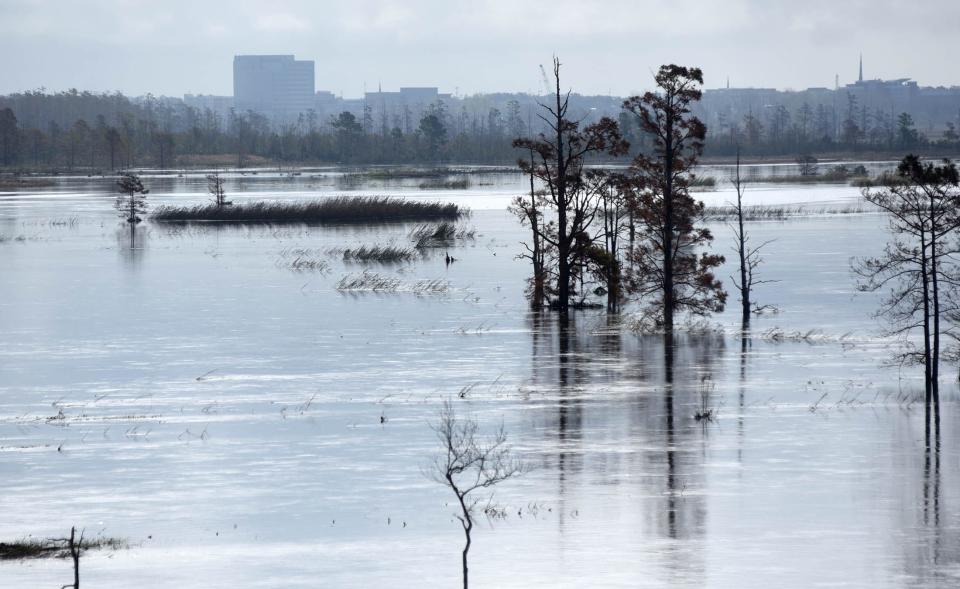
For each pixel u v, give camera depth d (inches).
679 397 2910.9
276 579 1588.3
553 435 2512.3
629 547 1733.5
